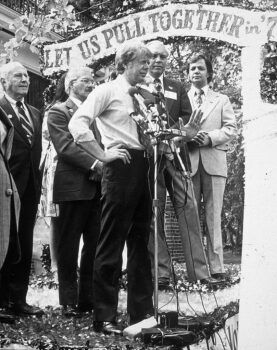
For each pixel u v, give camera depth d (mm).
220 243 6871
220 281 6430
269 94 7191
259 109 7117
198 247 6391
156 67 6422
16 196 5020
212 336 5379
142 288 5047
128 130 4941
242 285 6270
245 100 7215
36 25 7609
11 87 5574
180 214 6383
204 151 6922
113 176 4855
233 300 6148
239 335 5879
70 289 5648
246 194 6703
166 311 5348
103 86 4973
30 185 5496
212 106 7074
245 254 6453
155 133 4863
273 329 5965
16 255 5102
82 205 5617
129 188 4848
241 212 8477
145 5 7727
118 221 4852
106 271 4871
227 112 7098
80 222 5621
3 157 4980
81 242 7125
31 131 5586
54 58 7633
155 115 4902
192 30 7324
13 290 5410
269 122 7043
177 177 6375
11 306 5406
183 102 6512
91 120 4875
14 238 5035
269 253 6449
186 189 5914
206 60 7176
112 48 7508
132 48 5004
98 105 4902
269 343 5922
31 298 6219
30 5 9227
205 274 6410
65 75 6188
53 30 7984
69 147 5648
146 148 4934
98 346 4586
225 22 7273
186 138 5594
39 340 4664
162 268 6309
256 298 6168
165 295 6191
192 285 6305
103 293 4898
